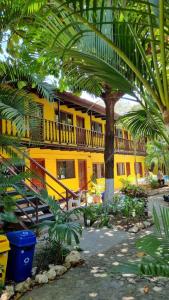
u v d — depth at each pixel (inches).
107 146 400.2
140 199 387.5
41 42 90.3
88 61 80.8
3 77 234.7
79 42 78.9
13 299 139.5
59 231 181.3
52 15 76.0
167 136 77.9
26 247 160.1
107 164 397.1
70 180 601.3
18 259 157.5
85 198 459.8
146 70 76.0
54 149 526.3
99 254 209.0
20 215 265.6
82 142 589.0
